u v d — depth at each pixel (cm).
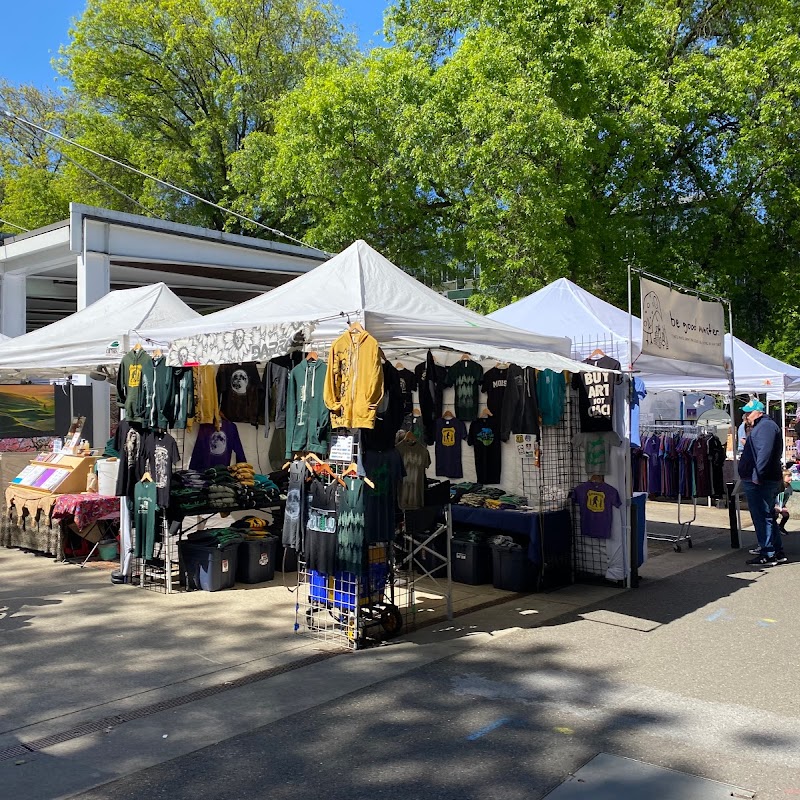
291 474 618
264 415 926
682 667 547
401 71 1853
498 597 756
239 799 359
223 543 769
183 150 2750
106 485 888
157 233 1409
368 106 1869
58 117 2945
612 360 825
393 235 2042
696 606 724
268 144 2275
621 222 1739
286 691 496
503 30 1725
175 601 722
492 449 896
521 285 1739
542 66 1630
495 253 1712
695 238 1784
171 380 737
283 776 381
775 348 2048
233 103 2653
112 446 884
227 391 898
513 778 379
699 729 440
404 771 386
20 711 462
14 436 1122
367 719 452
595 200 1748
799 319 2034
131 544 787
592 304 996
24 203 2720
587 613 698
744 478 932
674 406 1565
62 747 413
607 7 1686
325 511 587
